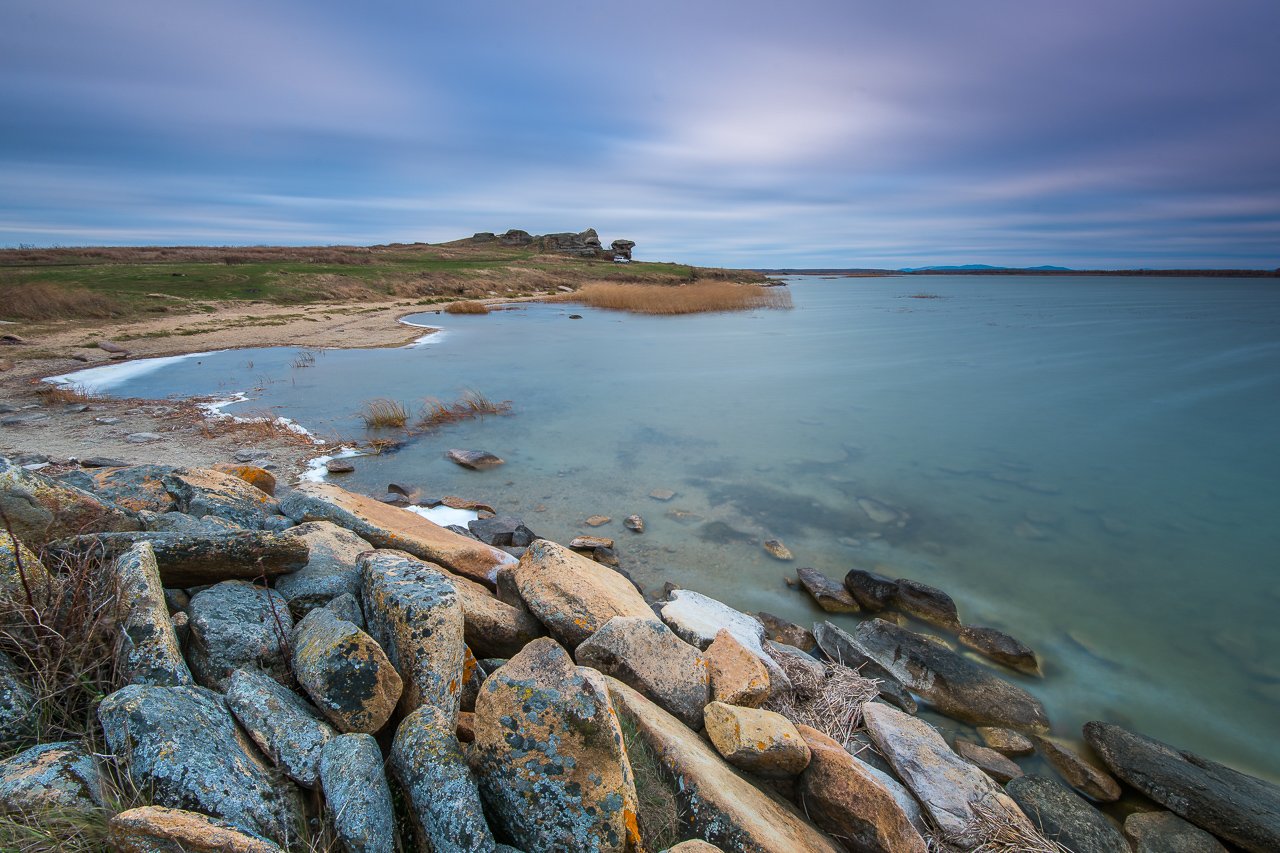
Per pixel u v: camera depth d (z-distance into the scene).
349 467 9.52
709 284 57.72
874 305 53.50
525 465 10.35
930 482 10.26
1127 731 4.77
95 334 21.47
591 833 2.48
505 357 21.30
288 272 41.56
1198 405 15.58
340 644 2.98
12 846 1.94
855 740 4.38
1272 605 6.86
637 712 3.38
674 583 6.81
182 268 39.28
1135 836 3.90
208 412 12.51
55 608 2.85
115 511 4.06
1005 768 4.38
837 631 5.75
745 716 3.61
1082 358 22.66
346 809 2.31
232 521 5.17
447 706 3.13
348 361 19.70
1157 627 6.49
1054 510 9.26
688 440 12.14
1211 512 9.26
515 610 4.62
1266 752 4.90
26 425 10.91
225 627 3.21
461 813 2.37
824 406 15.12
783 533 8.22
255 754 2.57
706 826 2.82
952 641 6.05
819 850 3.02
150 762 2.23
